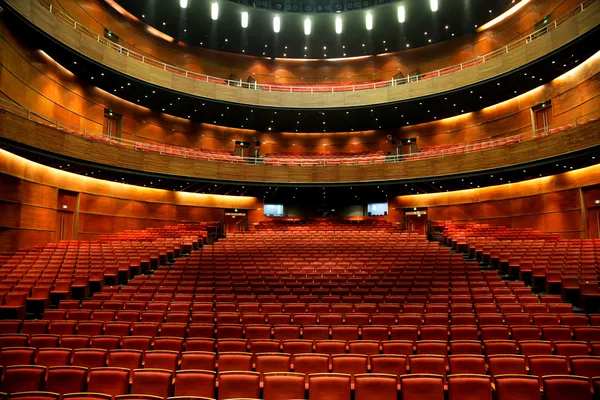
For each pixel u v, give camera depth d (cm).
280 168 1853
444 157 1683
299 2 1855
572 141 1280
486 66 1645
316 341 545
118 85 1692
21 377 419
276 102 1931
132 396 346
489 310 730
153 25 1953
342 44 2148
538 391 394
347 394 403
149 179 1669
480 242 1355
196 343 544
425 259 1165
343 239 1523
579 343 511
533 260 1091
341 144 2281
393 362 470
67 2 1596
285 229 1812
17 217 1252
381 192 2073
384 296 796
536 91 1719
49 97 1466
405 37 2080
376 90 1898
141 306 754
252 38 2080
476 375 407
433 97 1798
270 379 404
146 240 1466
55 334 562
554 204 1558
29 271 991
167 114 2044
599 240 1228
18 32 1283
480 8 1809
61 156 1293
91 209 1614
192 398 347
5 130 1080
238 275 1020
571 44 1356
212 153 2017
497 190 1812
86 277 940
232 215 2142
